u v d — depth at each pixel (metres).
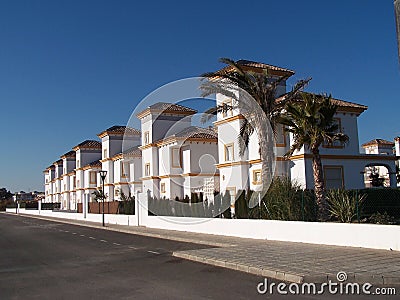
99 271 11.20
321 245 13.66
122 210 33.16
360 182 28.00
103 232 25.94
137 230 24.27
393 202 21.52
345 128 28.36
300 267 9.91
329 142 18.27
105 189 44.66
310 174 25.64
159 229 24.56
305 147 25.64
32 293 8.65
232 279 9.44
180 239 18.83
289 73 28.58
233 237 17.94
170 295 7.96
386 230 12.06
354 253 11.62
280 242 15.09
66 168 71.75
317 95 18.72
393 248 11.85
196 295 7.91
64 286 9.27
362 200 17.08
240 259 11.52
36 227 33.59
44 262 13.33
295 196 17.36
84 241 20.42
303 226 14.68
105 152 48.25
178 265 11.76
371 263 10.05
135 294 8.17
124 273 10.72
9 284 9.73
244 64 27.75
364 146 48.62
